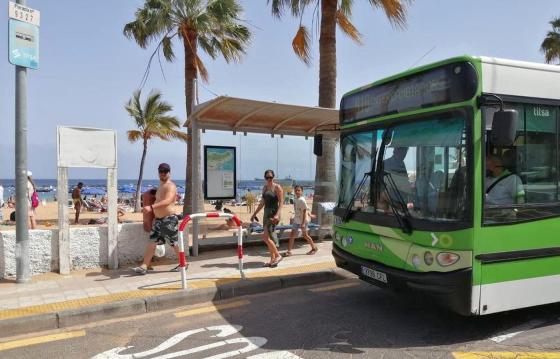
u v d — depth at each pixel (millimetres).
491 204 4840
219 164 10172
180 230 6816
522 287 5027
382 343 5004
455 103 4934
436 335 5242
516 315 5906
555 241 5254
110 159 8312
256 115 9852
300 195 9586
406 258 5230
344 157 6582
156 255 8641
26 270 7285
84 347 5027
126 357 4734
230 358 4656
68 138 7965
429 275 4906
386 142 5781
